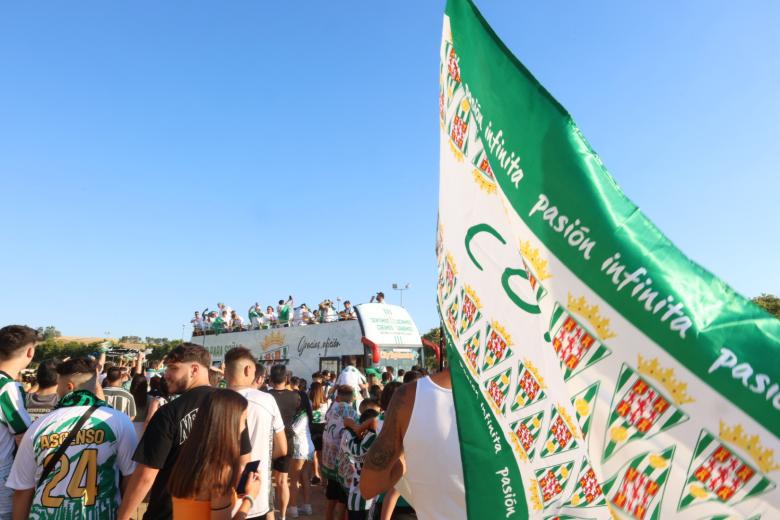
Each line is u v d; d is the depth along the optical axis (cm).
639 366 111
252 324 2192
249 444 364
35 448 336
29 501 341
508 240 144
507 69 141
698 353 106
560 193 126
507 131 140
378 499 455
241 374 482
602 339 116
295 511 825
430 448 189
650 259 114
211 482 286
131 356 1435
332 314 1925
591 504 124
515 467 139
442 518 187
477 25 152
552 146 129
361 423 610
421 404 194
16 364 395
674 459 105
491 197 148
